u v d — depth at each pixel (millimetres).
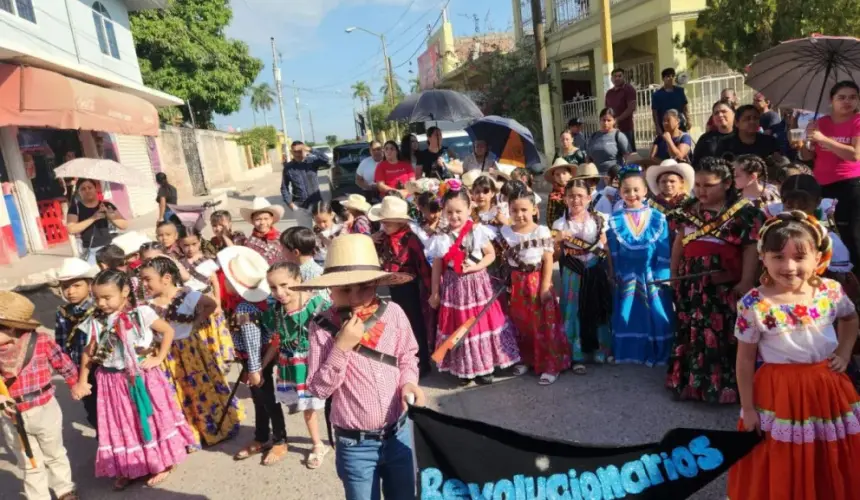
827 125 5133
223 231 6766
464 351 5203
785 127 7605
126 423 4227
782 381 2760
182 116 30703
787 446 2760
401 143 9344
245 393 5816
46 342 4039
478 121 8984
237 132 44844
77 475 4590
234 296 5695
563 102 18672
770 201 4715
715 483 3572
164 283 4641
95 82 15047
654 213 5148
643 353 5258
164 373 4430
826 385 2729
